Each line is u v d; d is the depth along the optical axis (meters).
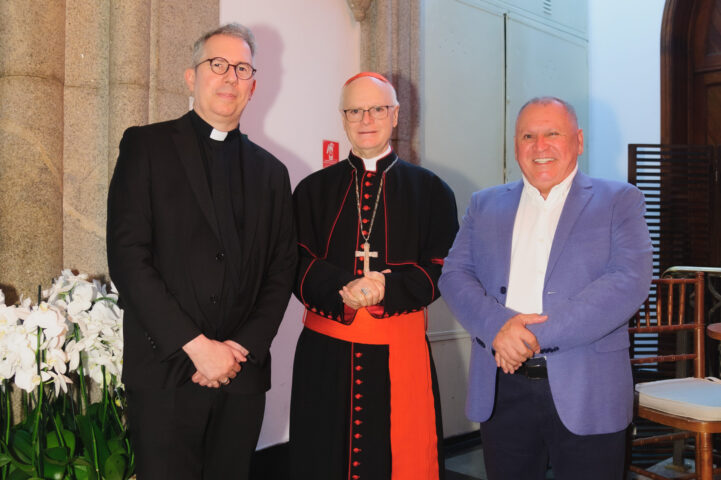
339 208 2.31
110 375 2.22
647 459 3.57
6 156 2.37
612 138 5.12
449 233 2.31
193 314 1.78
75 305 2.12
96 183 2.64
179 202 1.81
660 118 4.84
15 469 1.95
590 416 1.71
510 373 1.83
